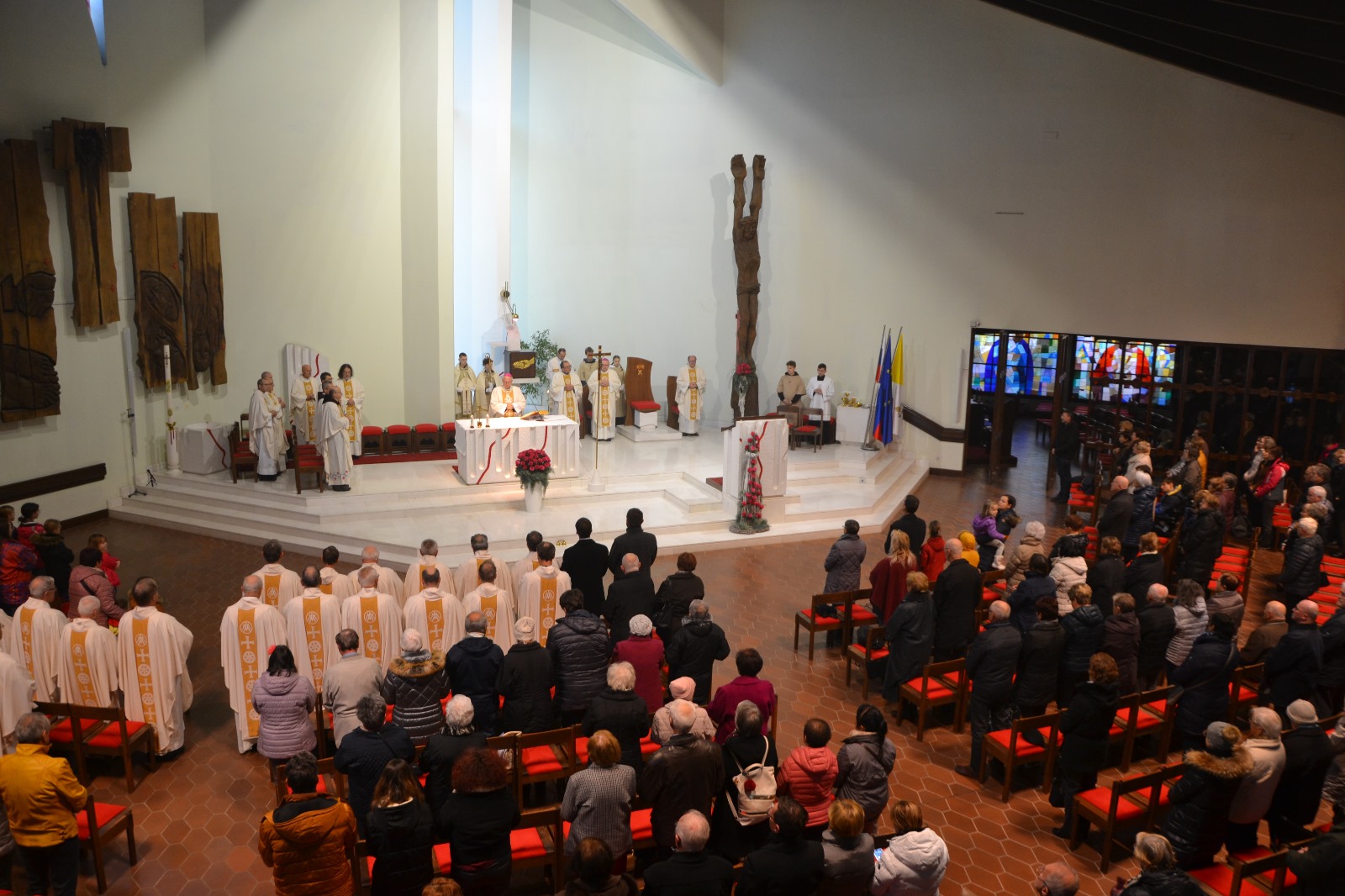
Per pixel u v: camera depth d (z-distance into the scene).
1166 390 17.41
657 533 14.09
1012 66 17.38
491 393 16.53
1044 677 7.87
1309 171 15.81
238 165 15.84
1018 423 24.70
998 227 17.97
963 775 8.13
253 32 15.60
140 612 7.86
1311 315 16.16
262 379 14.72
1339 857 5.54
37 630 8.05
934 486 18.03
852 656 9.72
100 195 14.11
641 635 7.34
